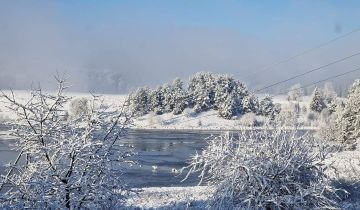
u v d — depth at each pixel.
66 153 9.82
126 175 35.09
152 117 92.75
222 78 100.94
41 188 9.22
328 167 13.12
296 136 12.88
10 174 10.57
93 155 10.07
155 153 51.12
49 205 9.24
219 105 98.81
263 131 12.95
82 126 10.33
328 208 12.54
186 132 84.38
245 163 11.97
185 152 52.44
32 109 9.70
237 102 94.19
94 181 10.08
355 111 48.56
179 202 18.47
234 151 12.61
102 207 10.20
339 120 49.75
